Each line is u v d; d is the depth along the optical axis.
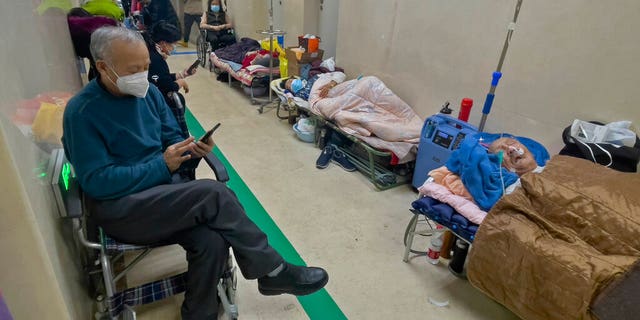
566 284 1.28
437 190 1.82
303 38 3.89
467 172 1.78
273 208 2.43
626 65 1.75
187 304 1.42
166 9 5.74
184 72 2.91
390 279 1.91
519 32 2.16
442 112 2.59
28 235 0.84
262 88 4.64
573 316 1.28
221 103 4.40
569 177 1.49
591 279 1.23
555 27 2.00
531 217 1.46
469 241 1.67
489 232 1.52
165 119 1.67
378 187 2.72
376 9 3.16
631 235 1.24
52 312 0.96
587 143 1.76
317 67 3.79
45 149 1.17
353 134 2.79
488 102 2.12
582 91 1.94
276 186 2.70
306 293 1.58
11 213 0.80
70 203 1.20
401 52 3.01
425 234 2.10
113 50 1.22
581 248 1.32
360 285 1.86
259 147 3.31
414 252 2.09
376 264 2.00
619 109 1.81
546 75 2.08
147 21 5.70
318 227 2.27
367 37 3.34
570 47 1.95
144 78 1.30
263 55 4.47
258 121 3.91
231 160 3.04
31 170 0.93
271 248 1.46
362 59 3.46
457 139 2.30
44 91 1.27
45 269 0.90
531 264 1.38
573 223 1.38
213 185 1.36
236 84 5.15
